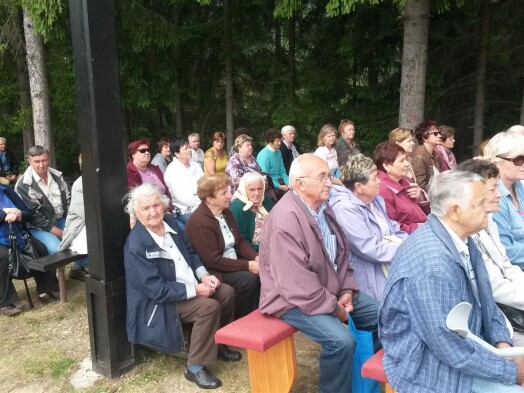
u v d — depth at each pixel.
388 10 8.80
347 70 10.08
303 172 2.58
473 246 2.10
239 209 3.80
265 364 2.57
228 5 10.09
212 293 3.00
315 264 2.54
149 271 2.79
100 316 2.92
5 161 8.22
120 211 2.87
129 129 11.80
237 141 5.80
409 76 6.53
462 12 8.96
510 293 2.48
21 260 3.91
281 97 10.71
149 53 9.76
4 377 3.02
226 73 10.59
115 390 2.84
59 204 4.54
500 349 1.89
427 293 1.79
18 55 9.94
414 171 4.43
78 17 2.61
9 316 3.90
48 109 8.82
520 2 8.50
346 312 2.60
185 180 5.04
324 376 2.48
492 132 9.62
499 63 9.30
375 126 9.55
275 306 2.54
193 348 2.87
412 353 1.88
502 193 2.91
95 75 2.64
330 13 5.97
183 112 11.76
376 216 3.19
